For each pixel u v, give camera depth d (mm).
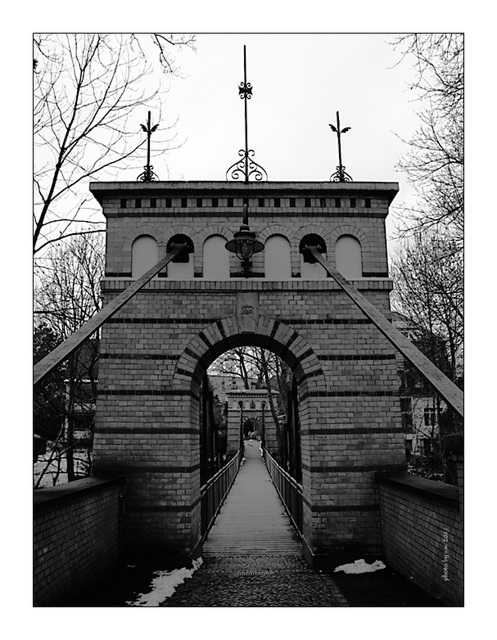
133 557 9234
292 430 14492
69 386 16047
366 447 9648
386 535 9000
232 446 37500
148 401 9703
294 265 10133
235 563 9766
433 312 16969
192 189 10172
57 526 6500
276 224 10250
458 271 14664
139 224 10211
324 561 9250
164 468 9508
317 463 9602
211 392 14336
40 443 15625
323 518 9422
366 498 9484
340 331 9992
